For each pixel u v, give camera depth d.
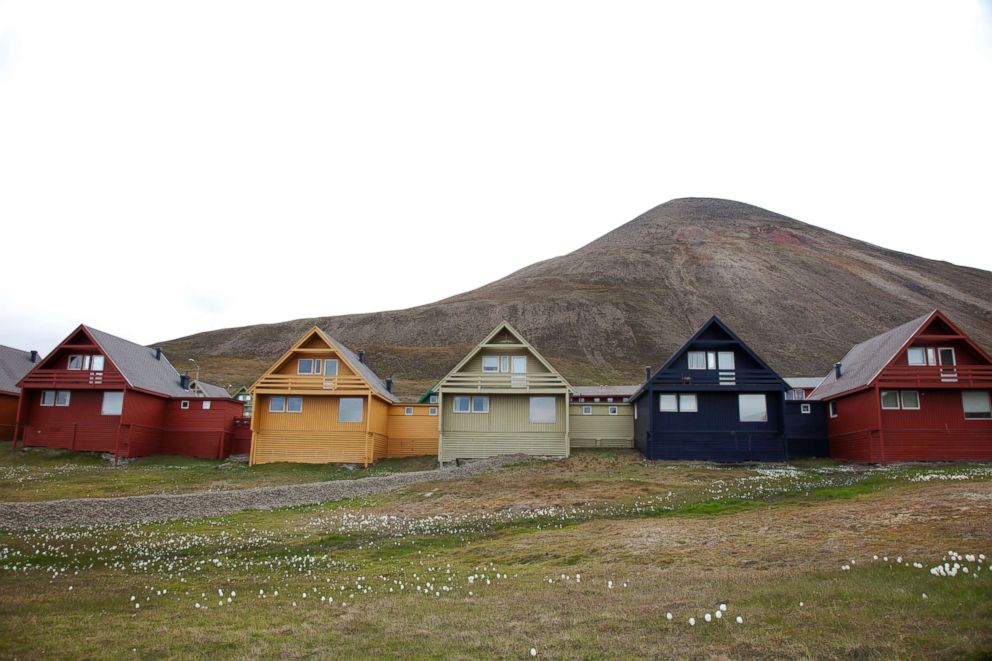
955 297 179.12
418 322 174.38
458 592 16.11
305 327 174.62
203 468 45.53
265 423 49.00
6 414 54.97
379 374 128.25
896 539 18.42
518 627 12.57
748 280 195.62
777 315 168.50
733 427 44.22
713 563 17.75
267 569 19.91
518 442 47.78
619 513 27.62
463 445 47.91
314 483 37.50
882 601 12.45
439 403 48.25
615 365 137.25
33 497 32.34
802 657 10.15
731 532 21.47
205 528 27.17
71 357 50.12
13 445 48.91
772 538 20.17
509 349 48.81
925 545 17.27
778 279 195.75
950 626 10.81
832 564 16.28
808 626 11.40
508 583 16.86
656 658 10.49
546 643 11.49
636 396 47.41
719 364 44.84
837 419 45.34
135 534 25.72
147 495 33.44
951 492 25.39
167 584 17.78
